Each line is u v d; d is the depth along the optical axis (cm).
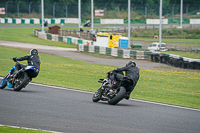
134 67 3500
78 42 17038
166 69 9725
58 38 19100
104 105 3350
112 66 9356
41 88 4412
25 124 2314
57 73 6675
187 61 10188
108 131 2270
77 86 5125
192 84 6700
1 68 6575
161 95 5028
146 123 2598
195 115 3194
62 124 2380
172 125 2595
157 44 16012
